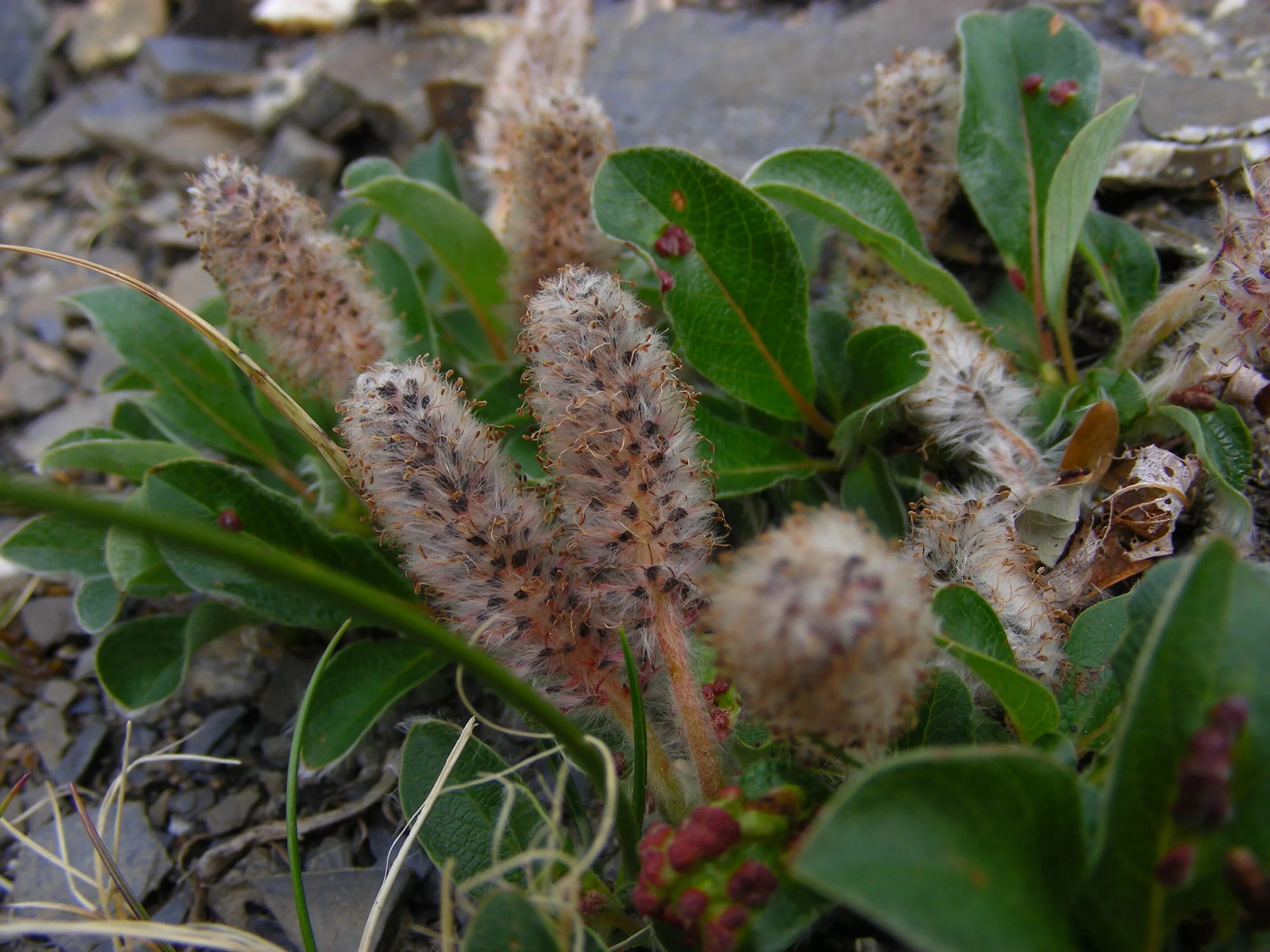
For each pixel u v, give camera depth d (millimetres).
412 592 117
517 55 153
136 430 150
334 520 132
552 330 88
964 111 129
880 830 61
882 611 65
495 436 95
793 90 174
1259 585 70
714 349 119
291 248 113
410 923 111
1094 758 92
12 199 229
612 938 95
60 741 135
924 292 124
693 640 99
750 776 83
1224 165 141
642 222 114
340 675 115
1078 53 128
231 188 112
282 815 123
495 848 90
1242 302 106
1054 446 116
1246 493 117
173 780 129
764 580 66
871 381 119
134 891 118
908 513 118
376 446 87
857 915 93
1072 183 114
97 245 214
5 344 194
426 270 162
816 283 152
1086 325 138
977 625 88
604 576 92
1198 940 80
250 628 138
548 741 117
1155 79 152
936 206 135
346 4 236
